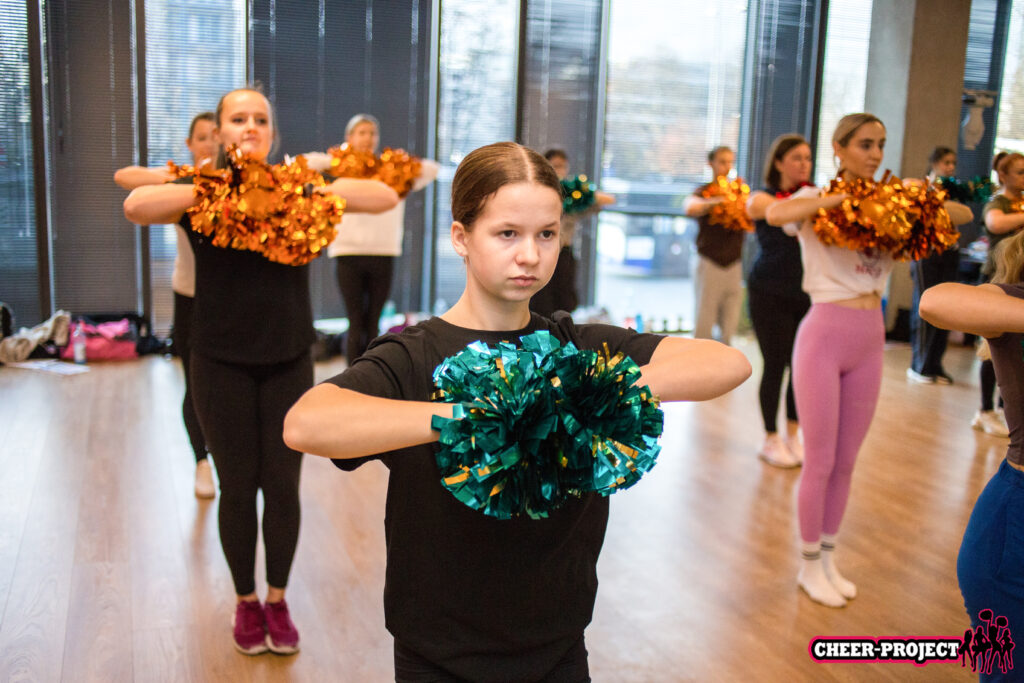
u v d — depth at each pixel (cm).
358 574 312
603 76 732
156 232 651
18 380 564
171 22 629
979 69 777
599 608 291
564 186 512
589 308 742
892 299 783
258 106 262
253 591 264
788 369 637
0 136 606
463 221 116
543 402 102
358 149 516
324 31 661
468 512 117
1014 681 174
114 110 627
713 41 750
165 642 263
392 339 121
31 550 320
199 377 247
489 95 714
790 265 426
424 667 122
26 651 254
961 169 788
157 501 370
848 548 344
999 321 162
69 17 607
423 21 686
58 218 629
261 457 254
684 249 812
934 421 523
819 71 768
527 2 702
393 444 102
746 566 325
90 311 647
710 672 255
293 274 251
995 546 174
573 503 119
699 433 497
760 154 776
